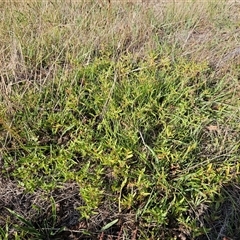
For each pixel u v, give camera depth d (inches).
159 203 69.8
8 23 115.4
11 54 99.2
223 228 68.2
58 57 98.3
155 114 89.2
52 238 65.9
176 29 127.4
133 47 115.3
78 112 88.5
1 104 86.2
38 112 89.3
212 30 129.7
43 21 116.6
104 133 84.7
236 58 111.4
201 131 87.0
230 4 150.3
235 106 94.4
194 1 140.0
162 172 71.6
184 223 66.4
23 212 69.4
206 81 101.1
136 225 67.5
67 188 73.5
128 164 76.5
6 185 74.0
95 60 102.0
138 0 132.4
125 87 92.8
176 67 101.3
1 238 62.9
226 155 79.7
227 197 72.0
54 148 81.8
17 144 81.3
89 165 76.5
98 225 67.9
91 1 131.1
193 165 77.5
